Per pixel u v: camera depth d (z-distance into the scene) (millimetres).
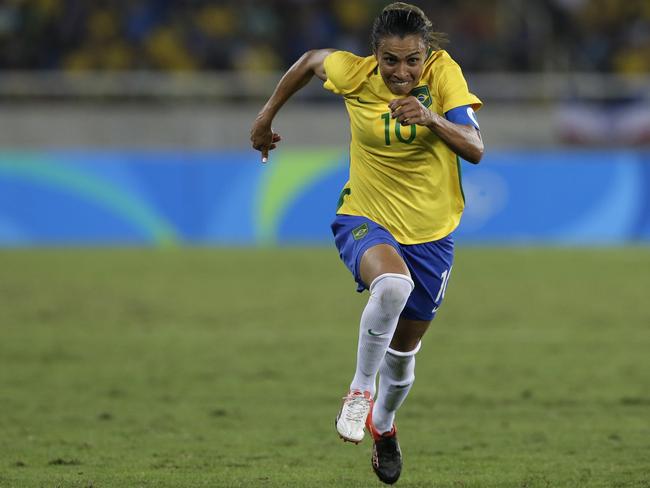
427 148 16047
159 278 48094
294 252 57844
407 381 16984
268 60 79438
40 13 78250
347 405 15727
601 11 83375
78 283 46406
